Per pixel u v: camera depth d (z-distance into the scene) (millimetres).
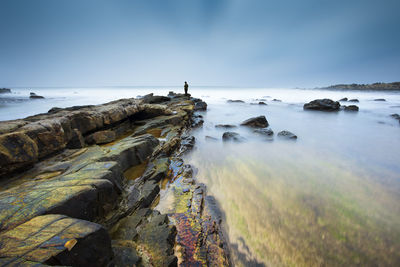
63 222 2545
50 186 3615
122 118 11602
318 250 4438
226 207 5727
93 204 3531
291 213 5641
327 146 11930
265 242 4586
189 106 20594
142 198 5023
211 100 44188
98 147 7008
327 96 60188
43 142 5711
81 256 2271
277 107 30797
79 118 8461
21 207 2887
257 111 26422
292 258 4234
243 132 14766
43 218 2625
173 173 7168
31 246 2137
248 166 8773
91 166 4766
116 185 4539
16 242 2193
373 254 4371
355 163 9391
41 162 5504
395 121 19594
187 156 9602
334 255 4332
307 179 7695
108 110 10492
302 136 14203
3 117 20953
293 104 35312
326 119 20766
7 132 5129
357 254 4371
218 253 3762
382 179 7781
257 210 5699
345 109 26984
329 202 6227
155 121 13281
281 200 6258
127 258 2963
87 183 3701
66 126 7086
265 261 4129
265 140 12633
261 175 7938
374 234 4941
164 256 3275
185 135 12633
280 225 5152
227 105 33750
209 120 19953
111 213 4008
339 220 5422
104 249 2570
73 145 7328
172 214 4781
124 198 4746
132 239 3635
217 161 9211
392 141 13070
